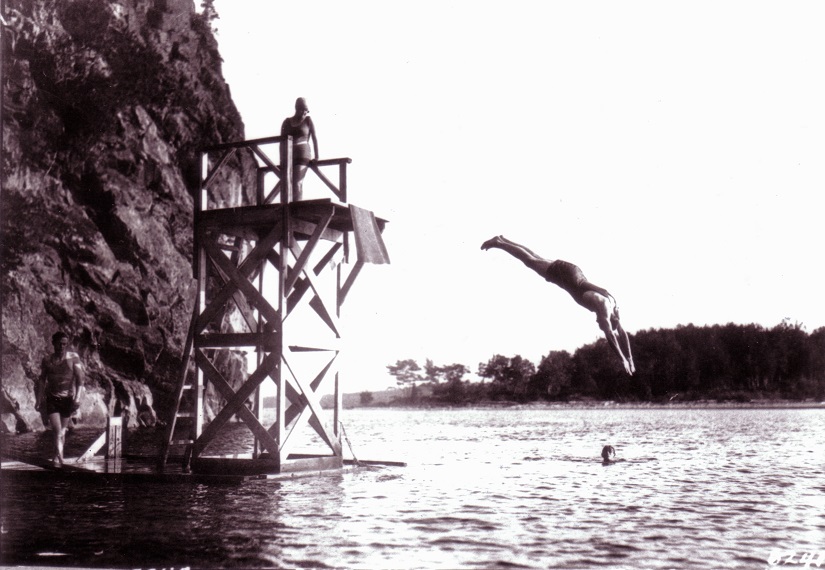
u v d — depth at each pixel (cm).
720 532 1005
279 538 918
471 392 16562
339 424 1698
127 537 912
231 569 764
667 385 10275
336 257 1684
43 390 1628
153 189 5938
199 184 1562
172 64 6181
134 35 5772
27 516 1050
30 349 4244
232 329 5816
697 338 9938
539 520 1090
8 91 4738
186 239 6072
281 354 1472
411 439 3581
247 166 7025
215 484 1396
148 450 2397
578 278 693
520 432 4284
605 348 11081
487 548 887
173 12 6372
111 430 1784
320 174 1603
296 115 1596
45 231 4781
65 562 787
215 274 1645
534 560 825
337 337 1673
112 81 5500
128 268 5366
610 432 4175
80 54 5262
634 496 1375
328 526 1002
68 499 1206
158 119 6119
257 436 1491
